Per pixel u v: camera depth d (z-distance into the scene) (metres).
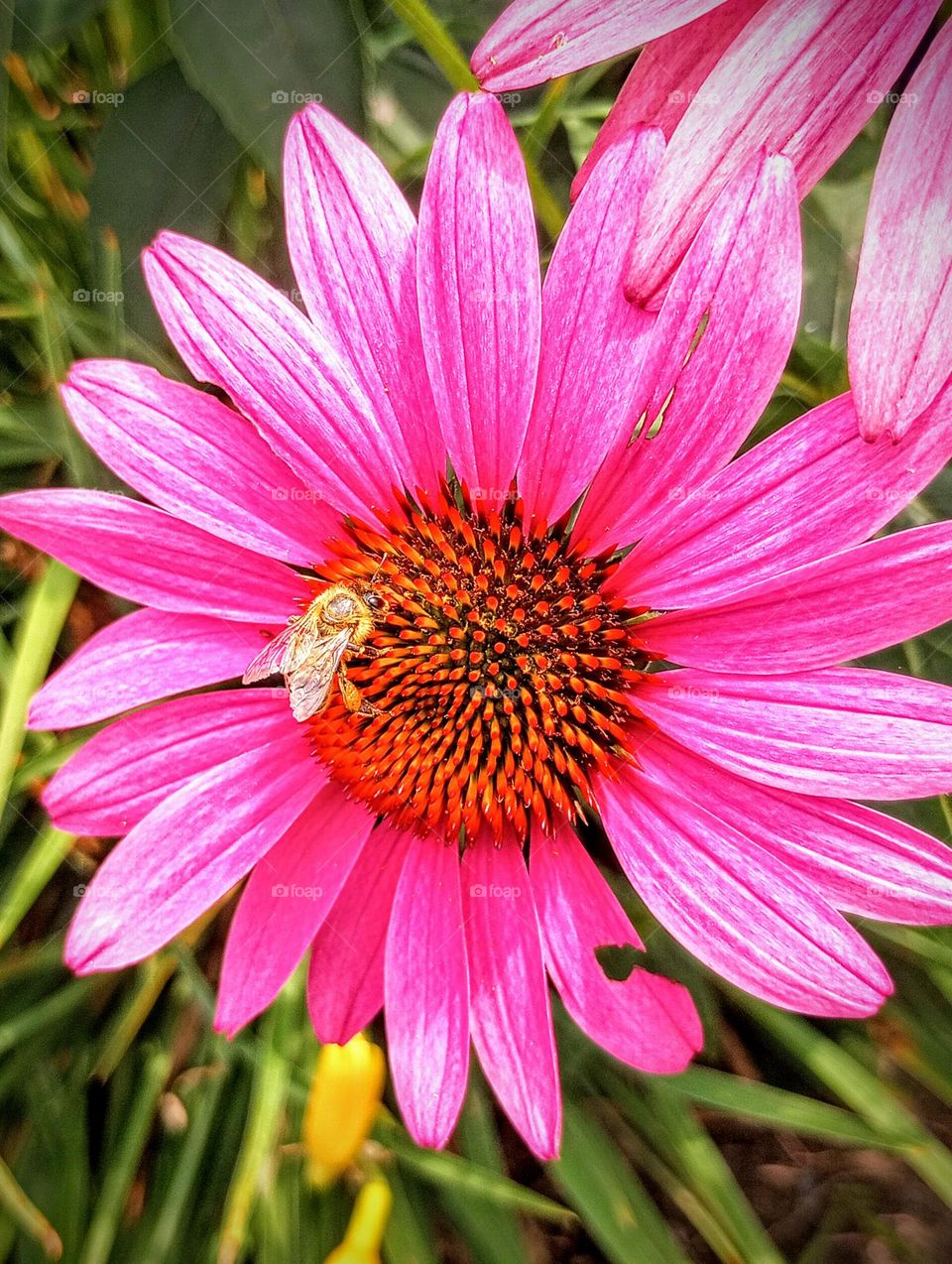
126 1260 0.11
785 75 0.08
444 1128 0.09
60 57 0.11
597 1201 0.11
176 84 0.10
